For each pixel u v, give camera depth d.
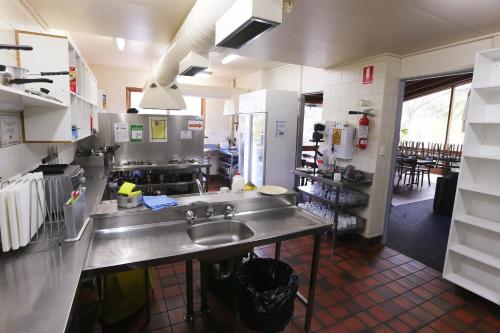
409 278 2.82
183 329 2.05
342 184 3.23
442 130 8.36
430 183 7.45
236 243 1.67
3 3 1.78
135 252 1.55
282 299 1.71
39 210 1.54
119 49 4.54
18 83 1.38
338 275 2.85
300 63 3.82
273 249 3.36
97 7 2.36
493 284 2.48
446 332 2.11
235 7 1.53
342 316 2.24
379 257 3.27
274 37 2.77
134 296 2.14
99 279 2.21
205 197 2.24
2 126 1.75
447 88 7.43
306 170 3.90
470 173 2.55
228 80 7.02
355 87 3.64
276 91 4.70
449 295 2.55
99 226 1.78
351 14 2.18
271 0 1.42
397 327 2.14
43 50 2.02
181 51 2.62
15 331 0.88
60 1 2.24
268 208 2.34
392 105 3.38
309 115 6.97
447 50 2.85
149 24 2.76
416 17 2.19
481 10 2.03
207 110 7.05
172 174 4.56
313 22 2.36
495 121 2.25
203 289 2.17
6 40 1.82
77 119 2.53
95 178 3.35
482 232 2.56
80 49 4.59
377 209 3.54
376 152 3.40
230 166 6.25
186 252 1.54
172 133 4.79
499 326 2.19
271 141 4.77
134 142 4.58
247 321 1.75
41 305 1.00
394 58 3.27
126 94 6.22
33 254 1.36
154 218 1.93
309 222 2.11
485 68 2.37
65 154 3.35
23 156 2.07
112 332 2.02
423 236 3.91
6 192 1.30
